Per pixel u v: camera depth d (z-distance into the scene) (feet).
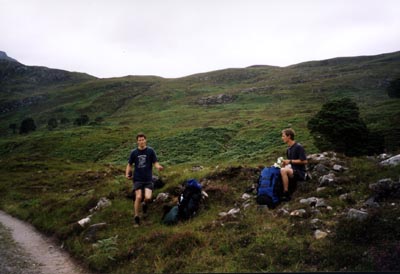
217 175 39.68
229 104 442.09
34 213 51.19
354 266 16.96
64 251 31.42
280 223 23.57
